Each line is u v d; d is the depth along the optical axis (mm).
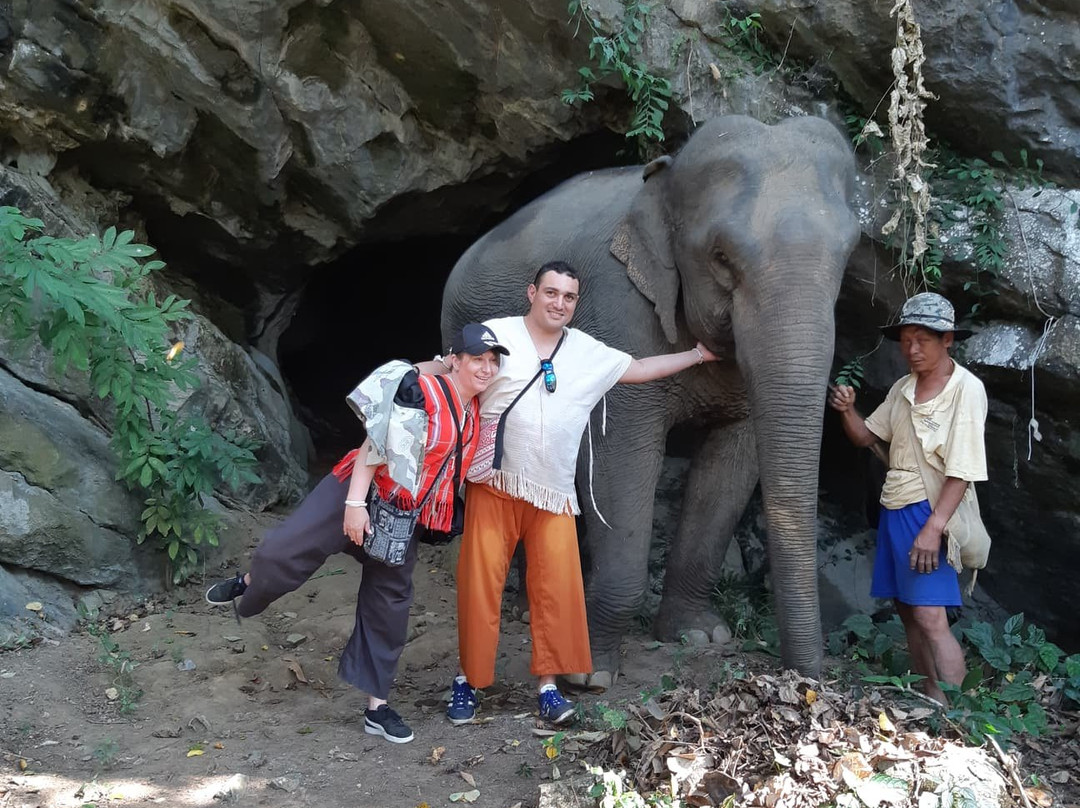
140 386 5324
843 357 6406
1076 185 5664
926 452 4340
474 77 6535
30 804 3527
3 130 6562
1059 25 5512
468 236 8086
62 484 5531
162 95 6590
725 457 5324
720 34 6121
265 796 3627
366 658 4098
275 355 8578
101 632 5219
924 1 5621
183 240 7516
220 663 4934
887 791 3205
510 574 6559
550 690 4219
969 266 5602
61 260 4844
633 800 3324
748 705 3729
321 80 6570
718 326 4543
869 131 5512
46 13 6234
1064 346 5352
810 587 4133
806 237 4164
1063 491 5836
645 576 4875
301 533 3947
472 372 3854
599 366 4105
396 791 3670
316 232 7449
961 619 6664
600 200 5359
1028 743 3941
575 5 5910
